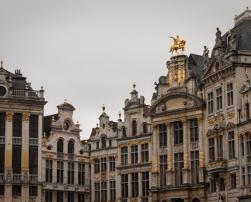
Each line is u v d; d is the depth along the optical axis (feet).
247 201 235.61
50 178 318.04
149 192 296.92
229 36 264.72
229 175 251.80
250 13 273.75
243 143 241.96
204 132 273.13
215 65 268.00
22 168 292.61
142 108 309.63
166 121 288.51
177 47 293.23
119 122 318.86
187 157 277.85
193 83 282.56
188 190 274.36
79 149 333.42
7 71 304.71
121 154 315.99
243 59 255.09
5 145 291.79
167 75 296.71
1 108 294.05
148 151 303.27
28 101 297.94
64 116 330.75
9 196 286.87
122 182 313.12
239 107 249.75
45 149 318.04
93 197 329.31
